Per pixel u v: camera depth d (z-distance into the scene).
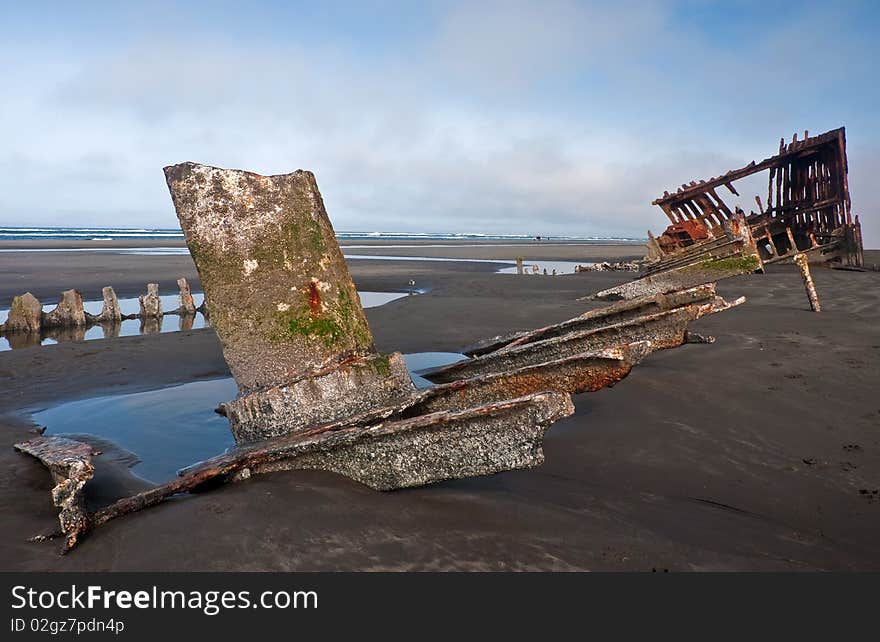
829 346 8.47
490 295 18.81
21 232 102.94
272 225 4.98
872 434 5.24
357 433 4.14
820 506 4.05
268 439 4.72
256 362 4.97
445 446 4.03
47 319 14.85
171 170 5.01
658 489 4.37
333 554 3.27
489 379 4.99
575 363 4.86
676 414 5.87
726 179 22.48
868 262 24.00
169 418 6.65
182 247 61.88
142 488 4.66
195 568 3.17
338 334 4.98
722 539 3.57
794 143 21.56
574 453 5.07
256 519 3.59
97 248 55.84
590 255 52.88
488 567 3.18
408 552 3.30
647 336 6.45
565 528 3.59
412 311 14.54
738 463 4.77
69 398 7.57
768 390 6.48
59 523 3.82
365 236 154.88
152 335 11.88
